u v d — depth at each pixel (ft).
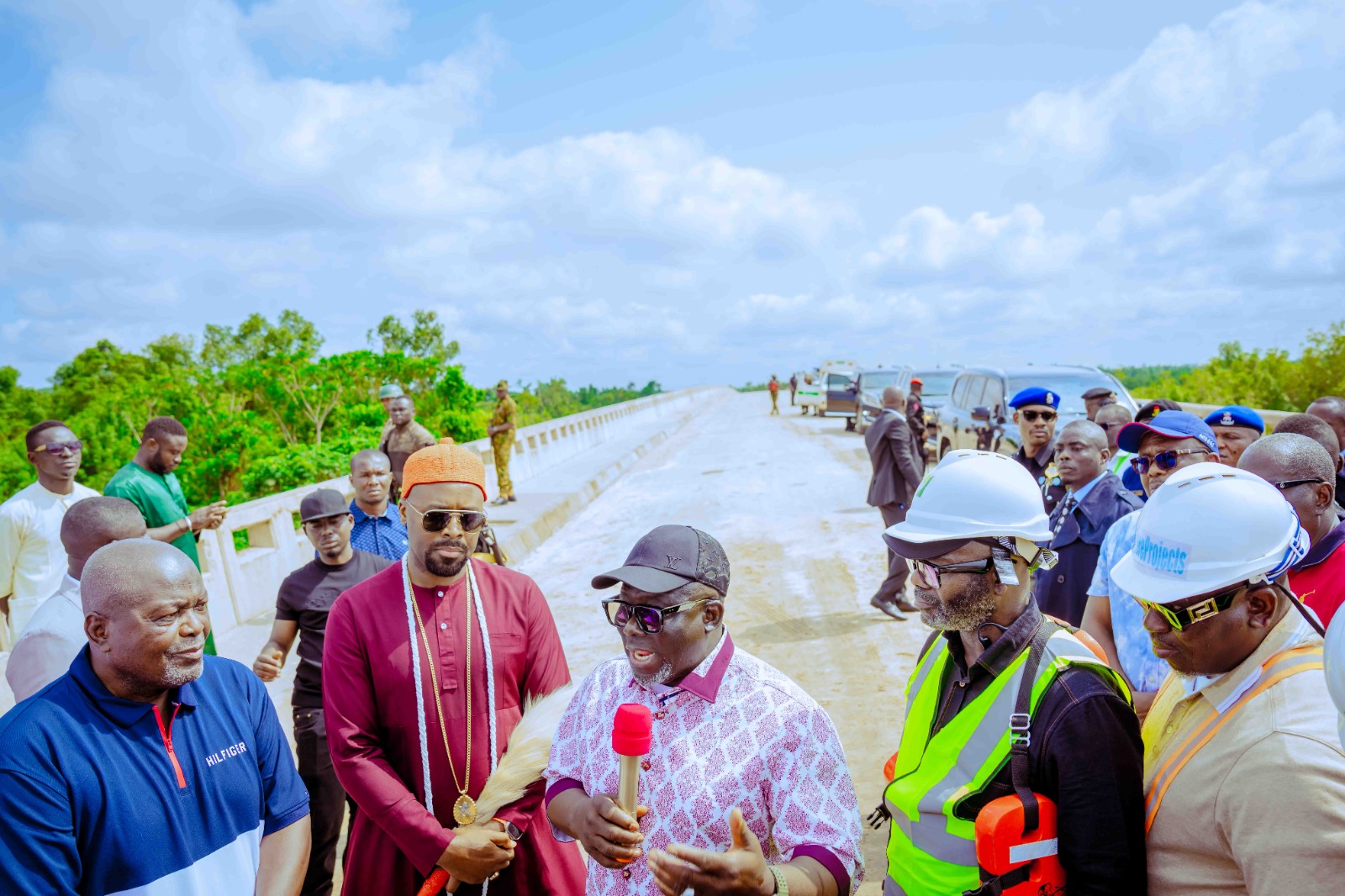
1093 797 5.15
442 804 8.48
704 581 5.82
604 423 81.46
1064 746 5.24
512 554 33.14
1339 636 3.91
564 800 6.20
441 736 8.45
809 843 5.55
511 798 8.08
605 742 6.20
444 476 8.41
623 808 5.41
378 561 12.48
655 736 5.90
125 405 114.62
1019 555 5.70
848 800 5.86
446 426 98.89
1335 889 4.30
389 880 8.32
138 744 6.35
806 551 32.09
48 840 5.89
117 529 9.38
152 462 15.12
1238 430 11.98
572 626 24.11
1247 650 5.04
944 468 6.13
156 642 6.16
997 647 5.66
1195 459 10.02
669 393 144.36
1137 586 5.24
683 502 45.47
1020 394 16.19
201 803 6.63
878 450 23.11
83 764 6.09
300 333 183.62
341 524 11.80
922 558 5.83
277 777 7.34
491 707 8.68
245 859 6.93
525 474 53.47
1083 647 5.61
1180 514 5.17
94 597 6.18
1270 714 4.75
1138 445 10.61
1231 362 97.14
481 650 8.71
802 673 19.48
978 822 5.24
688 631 5.77
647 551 5.96
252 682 7.39
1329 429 11.51
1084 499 11.25
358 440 61.72
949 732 5.81
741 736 5.77
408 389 109.70
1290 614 5.02
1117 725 5.25
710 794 5.67
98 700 6.27
